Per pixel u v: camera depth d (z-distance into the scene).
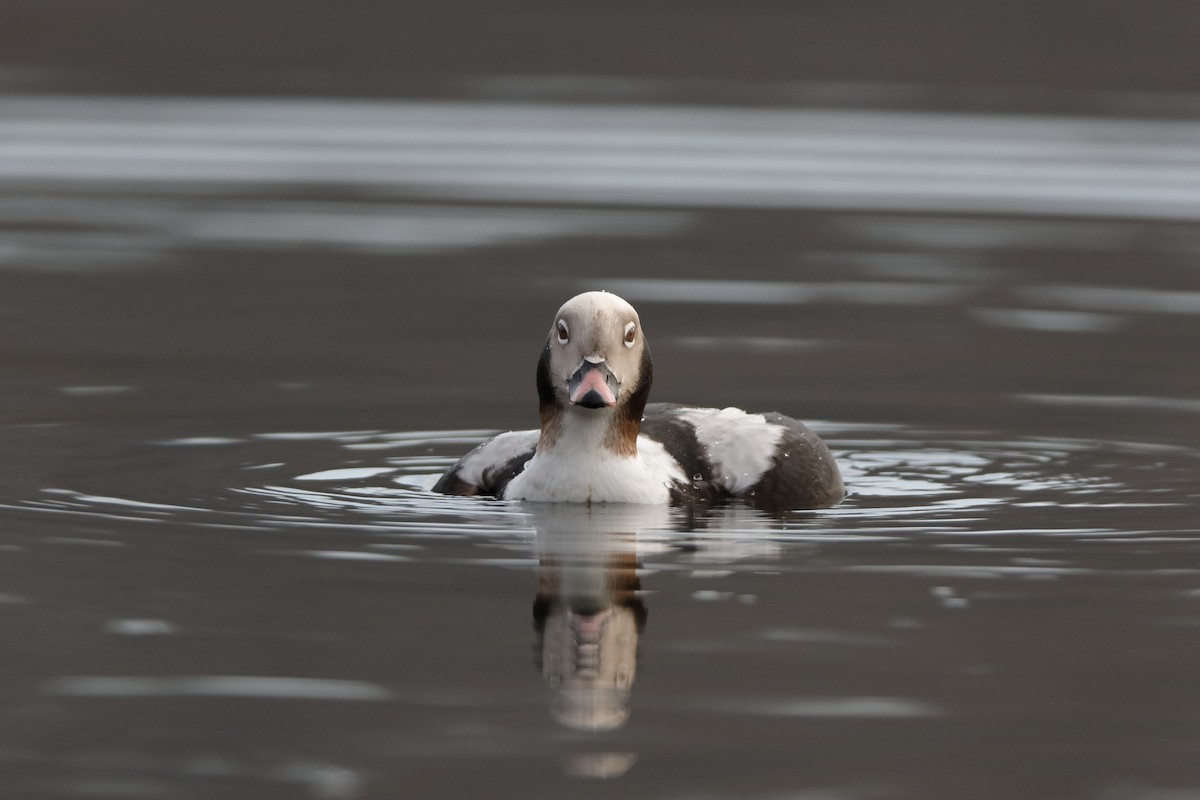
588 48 55.66
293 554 10.52
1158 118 42.25
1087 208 29.05
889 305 21.16
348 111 43.56
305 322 20.00
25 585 9.76
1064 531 11.32
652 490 11.97
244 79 48.84
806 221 27.83
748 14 60.00
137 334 19.11
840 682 8.33
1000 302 21.30
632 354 11.84
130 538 10.85
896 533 11.26
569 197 30.44
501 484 12.38
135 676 8.33
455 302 21.28
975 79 50.22
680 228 27.17
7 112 41.50
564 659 8.62
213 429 14.67
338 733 7.68
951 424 15.30
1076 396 16.38
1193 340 19.06
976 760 7.46
